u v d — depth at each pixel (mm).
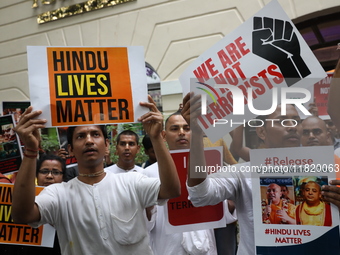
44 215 1950
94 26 6930
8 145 2865
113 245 1938
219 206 2293
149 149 3688
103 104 2010
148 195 2010
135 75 2055
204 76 1879
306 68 1771
